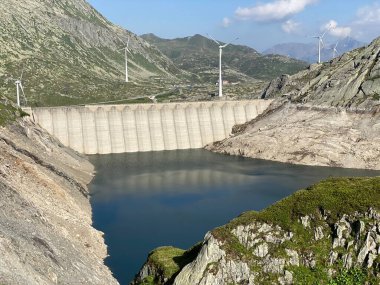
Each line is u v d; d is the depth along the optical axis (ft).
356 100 576.20
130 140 587.27
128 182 433.48
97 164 510.58
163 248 192.03
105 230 300.81
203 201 374.22
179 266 172.86
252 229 160.86
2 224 164.35
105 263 244.42
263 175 473.67
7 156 275.80
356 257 149.79
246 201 375.25
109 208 349.82
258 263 156.56
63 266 174.40
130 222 318.45
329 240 155.43
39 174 291.99
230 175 471.62
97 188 409.08
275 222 160.76
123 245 274.16
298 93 652.07
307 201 161.89
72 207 295.28
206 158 559.38
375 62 606.96
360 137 538.47
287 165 526.98
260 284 153.48
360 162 516.73
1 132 343.05
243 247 158.92
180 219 327.06
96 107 583.58
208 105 645.92
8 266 131.85
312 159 533.14
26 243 163.32
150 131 602.03
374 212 151.23
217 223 318.45
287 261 155.22
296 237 157.99
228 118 651.25
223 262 156.25
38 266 154.30
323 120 574.56
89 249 242.78
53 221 229.66
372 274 145.69
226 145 599.16
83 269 189.98
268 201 375.04
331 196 160.76
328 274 151.23
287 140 563.48
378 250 147.54
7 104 428.15
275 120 616.39
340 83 609.42
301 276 152.46
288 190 411.54
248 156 571.69
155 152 589.32
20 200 212.23
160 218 328.70
